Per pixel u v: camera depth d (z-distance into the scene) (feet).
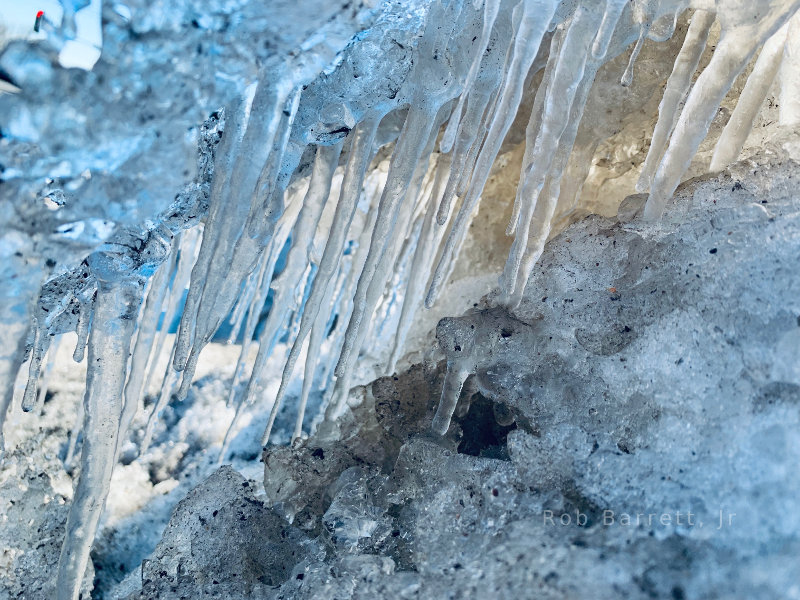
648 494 1.07
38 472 1.78
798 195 1.17
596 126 1.52
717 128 1.45
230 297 1.27
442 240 1.89
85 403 1.29
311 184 1.47
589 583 0.97
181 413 2.15
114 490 1.97
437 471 1.31
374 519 1.36
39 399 1.83
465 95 1.21
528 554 1.05
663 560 0.97
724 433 1.06
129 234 1.22
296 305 2.04
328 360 2.14
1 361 1.04
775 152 1.23
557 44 1.28
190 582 1.44
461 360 1.40
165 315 1.84
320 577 1.20
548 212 1.34
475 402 1.60
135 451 2.05
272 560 1.43
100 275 1.24
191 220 1.29
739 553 0.95
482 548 1.13
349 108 1.31
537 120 1.32
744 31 1.12
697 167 1.50
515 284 1.39
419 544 1.20
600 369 1.24
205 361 2.26
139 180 1.07
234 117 1.13
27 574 1.69
